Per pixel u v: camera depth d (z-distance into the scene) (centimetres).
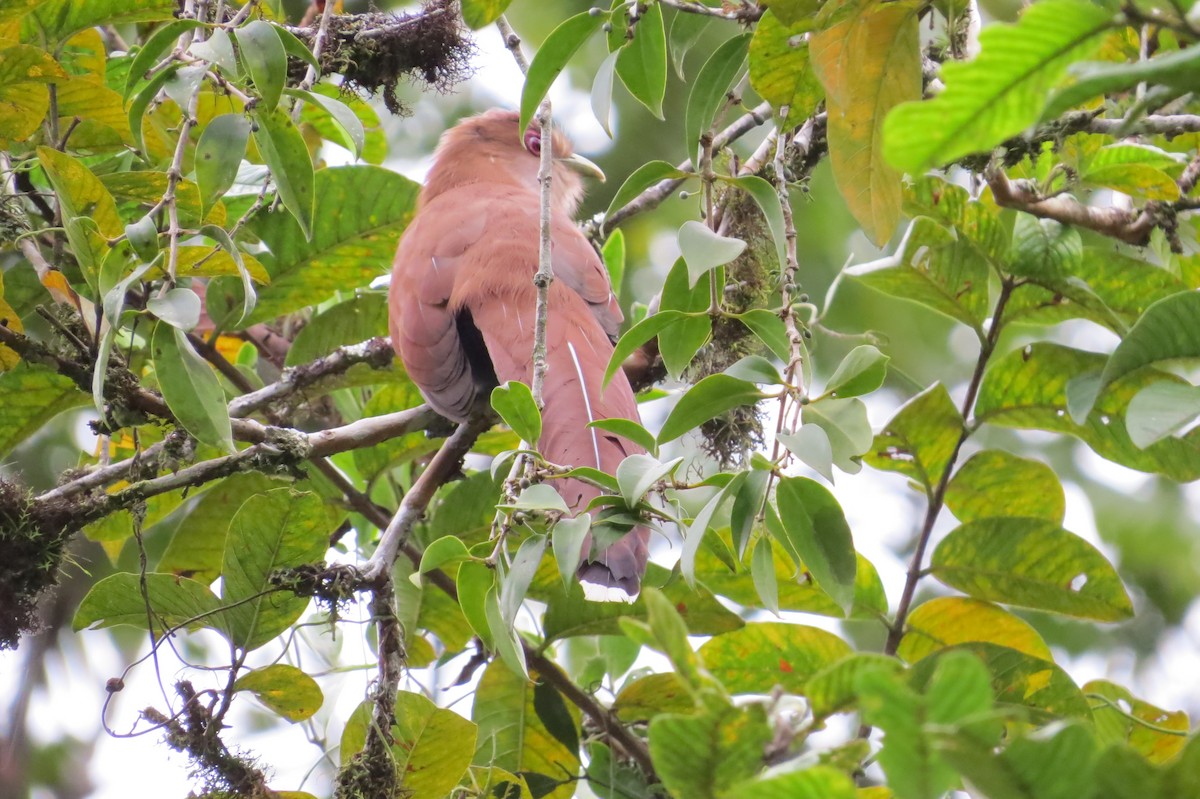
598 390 782
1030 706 684
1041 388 738
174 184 668
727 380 531
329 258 948
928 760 334
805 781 329
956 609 753
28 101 789
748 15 662
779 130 716
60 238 824
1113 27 338
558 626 805
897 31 575
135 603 709
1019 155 738
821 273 1409
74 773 1245
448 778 681
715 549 583
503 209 987
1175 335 557
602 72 630
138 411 696
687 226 559
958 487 775
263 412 922
